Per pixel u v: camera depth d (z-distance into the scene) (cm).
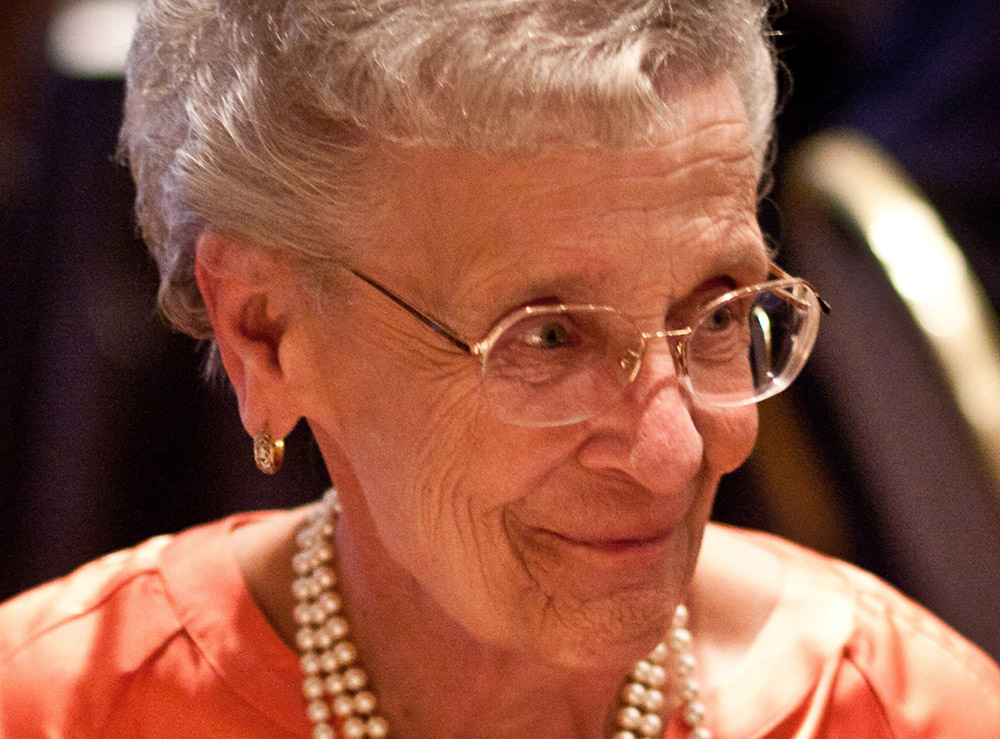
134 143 177
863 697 187
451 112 131
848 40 513
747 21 145
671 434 142
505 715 182
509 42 129
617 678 178
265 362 162
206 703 187
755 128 162
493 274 137
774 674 187
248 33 148
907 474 370
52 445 400
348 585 188
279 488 397
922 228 392
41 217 419
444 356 143
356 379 153
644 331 140
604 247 135
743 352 155
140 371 400
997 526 345
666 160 135
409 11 134
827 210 410
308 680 185
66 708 190
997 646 346
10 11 507
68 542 392
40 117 432
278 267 155
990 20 477
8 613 207
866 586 205
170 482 400
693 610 195
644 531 149
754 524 414
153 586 203
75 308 405
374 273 144
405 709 185
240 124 150
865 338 388
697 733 181
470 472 147
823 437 406
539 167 133
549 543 151
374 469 157
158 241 180
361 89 136
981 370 361
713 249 140
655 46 133
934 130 500
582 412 143
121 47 413
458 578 155
